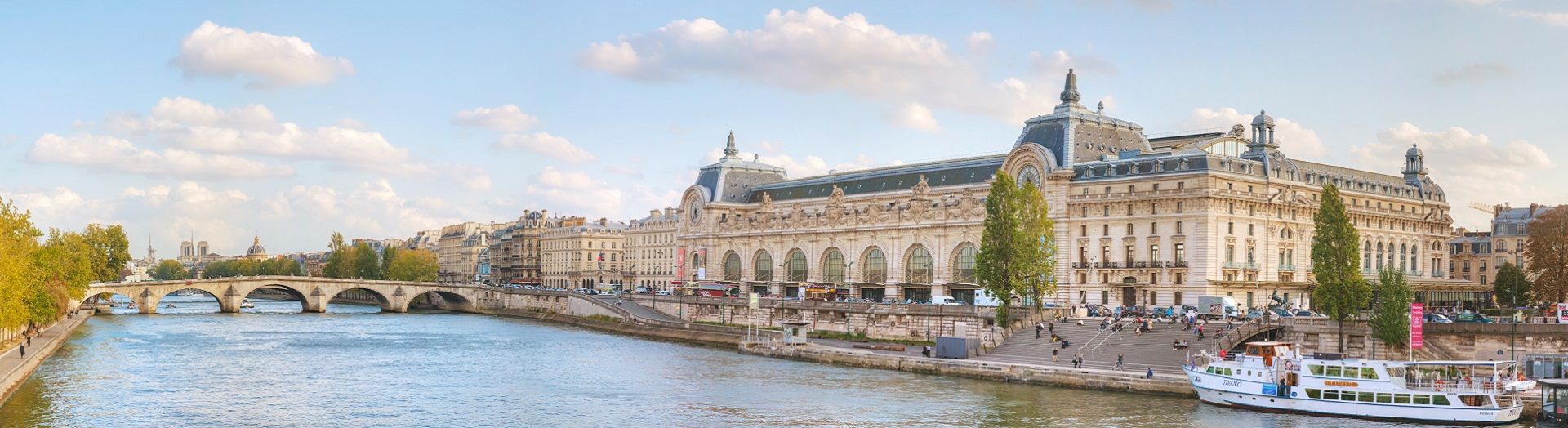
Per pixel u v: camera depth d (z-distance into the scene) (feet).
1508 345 423.23
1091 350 488.44
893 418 376.07
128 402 408.05
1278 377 383.24
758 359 564.71
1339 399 372.17
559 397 426.92
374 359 563.48
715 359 564.71
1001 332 530.68
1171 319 518.78
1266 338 474.08
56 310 621.72
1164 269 641.40
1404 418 362.74
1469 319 505.25
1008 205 550.77
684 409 396.37
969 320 587.27
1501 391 360.89
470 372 504.84
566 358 572.51
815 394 430.20
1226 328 485.97
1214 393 396.37
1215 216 631.56
